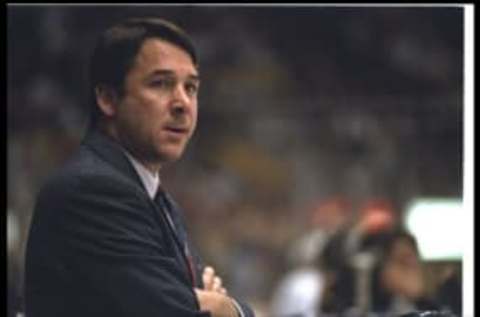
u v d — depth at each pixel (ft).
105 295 20.16
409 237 47.55
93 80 21.66
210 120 107.14
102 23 101.76
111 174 20.74
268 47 109.81
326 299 52.13
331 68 111.55
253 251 109.50
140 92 21.15
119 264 20.22
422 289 43.93
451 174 91.91
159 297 20.20
